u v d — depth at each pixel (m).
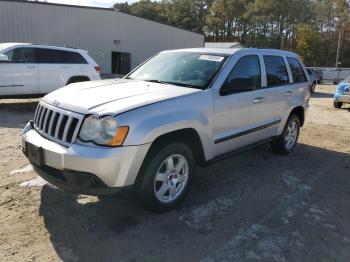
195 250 3.48
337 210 4.54
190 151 4.25
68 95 4.04
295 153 7.01
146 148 3.64
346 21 84.19
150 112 3.72
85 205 4.21
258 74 5.51
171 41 31.42
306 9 88.50
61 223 3.81
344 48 84.62
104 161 3.40
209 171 5.63
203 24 99.81
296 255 3.50
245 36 94.44
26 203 4.22
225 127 4.77
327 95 25.16
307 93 6.98
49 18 24.14
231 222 4.04
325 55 85.75
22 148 4.21
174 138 4.08
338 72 51.34
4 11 22.55
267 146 7.21
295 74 6.64
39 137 3.89
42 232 3.63
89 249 3.39
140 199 3.91
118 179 3.52
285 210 4.42
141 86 4.49
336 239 3.84
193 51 5.41
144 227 3.81
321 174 5.84
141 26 29.08
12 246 3.39
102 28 26.92
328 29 87.75
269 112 5.77
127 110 3.59
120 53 28.34
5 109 11.09
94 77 12.33
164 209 4.10
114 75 28.11
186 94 4.21
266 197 4.77
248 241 3.68
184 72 4.95
